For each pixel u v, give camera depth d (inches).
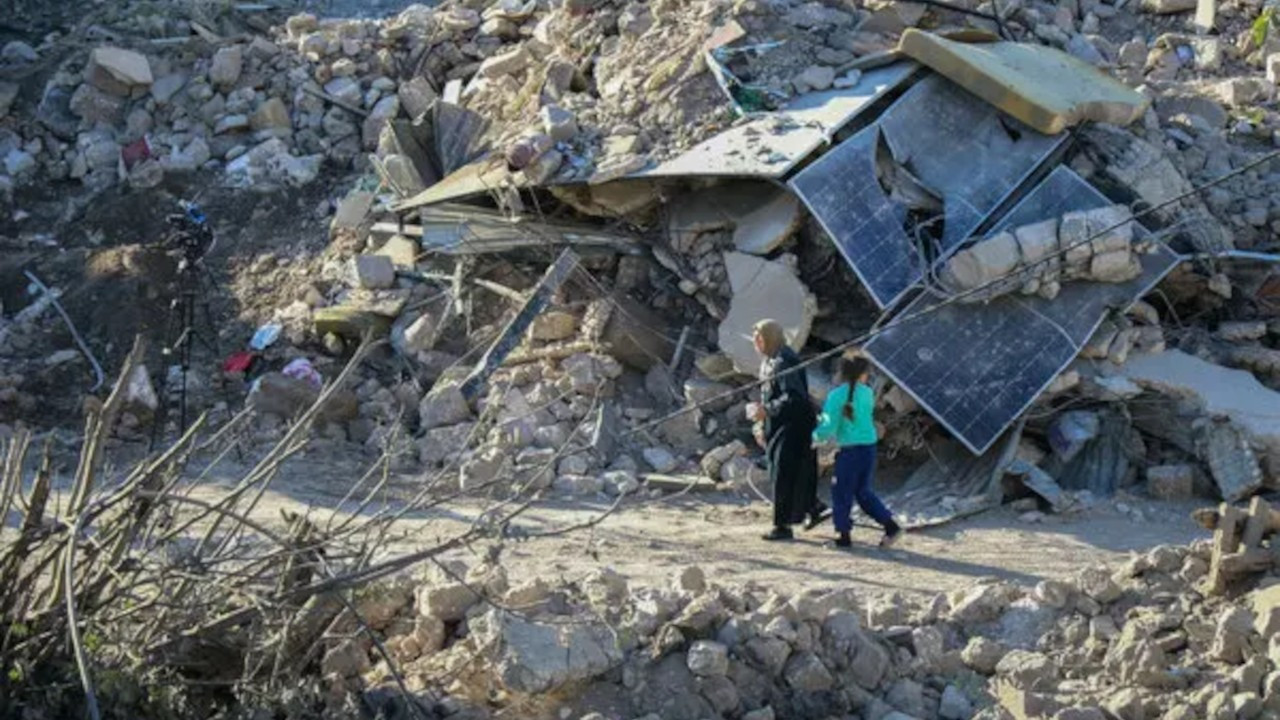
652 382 778.2
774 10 840.3
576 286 803.4
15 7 1158.3
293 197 984.9
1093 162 783.7
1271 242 791.7
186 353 831.7
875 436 623.2
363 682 475.8
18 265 952.3
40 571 444.1
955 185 767.7
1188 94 856.9
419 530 527.8
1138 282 748.0
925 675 491.5
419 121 933.2
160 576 442.9
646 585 543.2
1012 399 716.0
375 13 1220.5
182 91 1047.6
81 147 1024.2
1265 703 458.0
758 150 764.6
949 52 783.7
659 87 824.3
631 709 470.3
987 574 584.4
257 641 467.8
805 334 748.0
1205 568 518.3
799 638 487.5
